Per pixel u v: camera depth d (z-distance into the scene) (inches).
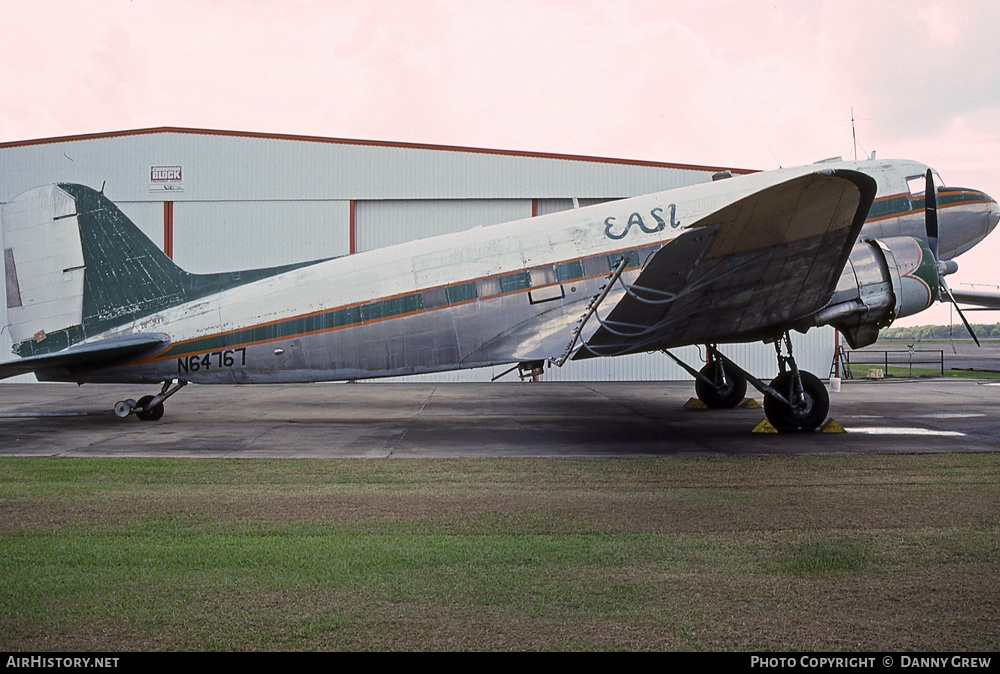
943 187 528.1
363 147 968.3
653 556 214.7
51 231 541.0
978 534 233.5
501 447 421.4
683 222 504.7
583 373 978.1
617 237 503.2
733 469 343.3
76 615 176.1
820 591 187.0
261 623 171.2
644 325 454.9
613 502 281.0
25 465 368.8
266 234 970.7
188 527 250.2
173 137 968.9
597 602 181.6
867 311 459.2
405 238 971.3
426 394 800.3
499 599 184.1
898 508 267.7
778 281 421.7
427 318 502.9
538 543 228.2
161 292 537.3
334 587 192.9
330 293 512.4
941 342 3213.6
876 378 974.4
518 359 498.9
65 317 539.8
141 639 163.3
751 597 183.6
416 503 283.0
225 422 551.2
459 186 967.6
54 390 895.1
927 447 405.7
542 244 503.8
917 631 164.7
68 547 227.3
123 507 279.1
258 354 521.0
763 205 354.0
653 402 682.8
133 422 552.4
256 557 217.0
